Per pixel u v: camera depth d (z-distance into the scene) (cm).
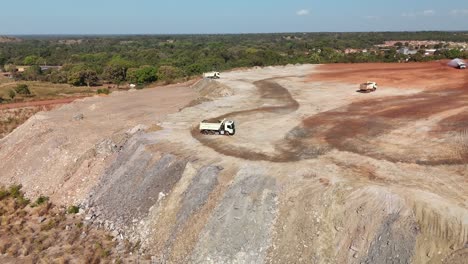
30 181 4006
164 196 3114
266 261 2442
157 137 4012
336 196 2631
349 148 3531
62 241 3022
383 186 2719
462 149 3356
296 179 2891
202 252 2583
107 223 3177
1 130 6172
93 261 2748
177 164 3338
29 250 2916
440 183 2786
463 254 2133
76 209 3428
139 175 3441
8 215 3453
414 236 2264
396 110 4656
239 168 3159
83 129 4778
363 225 2398
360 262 2244
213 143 3800
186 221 2823
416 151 3378
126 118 5181
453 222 2309
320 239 2431
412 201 2503
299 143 3722
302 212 2586
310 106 5088
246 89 6378
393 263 2177
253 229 2589
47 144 4384
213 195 2914
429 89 5738
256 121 4503
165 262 2662
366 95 5581
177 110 5284
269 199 2730
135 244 2894
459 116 4238
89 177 3762
